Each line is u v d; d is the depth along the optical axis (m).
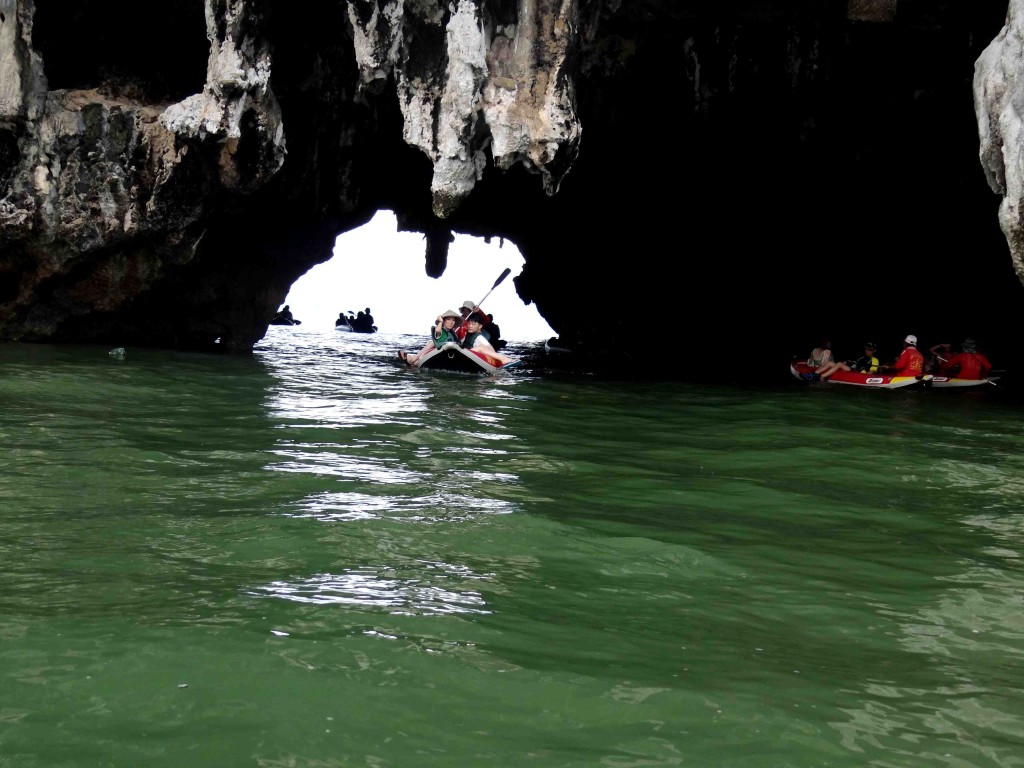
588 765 2.53
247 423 7.84
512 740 2.65
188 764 2.46
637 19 13.74
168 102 13.27
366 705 2.82
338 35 13.09
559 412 9.78
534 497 5.67
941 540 5.09
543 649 3.31
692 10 13.36
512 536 4.75
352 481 5.82
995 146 8.45
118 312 13.45
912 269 19.73
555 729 2.73
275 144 12.25
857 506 5.85
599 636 3.46
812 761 2.61
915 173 16.61
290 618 3.47
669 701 2.94
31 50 12.07
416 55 10.65
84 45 13.04
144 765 2.45
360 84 10.95
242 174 12.32
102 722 2.67
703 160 17.27
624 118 15.88
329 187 14.70
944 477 6.89
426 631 3.41
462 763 2.52
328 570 4.07
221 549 4.31
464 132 10.60
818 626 3.71
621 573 4.27
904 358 14.84
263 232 14.46
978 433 9.40
